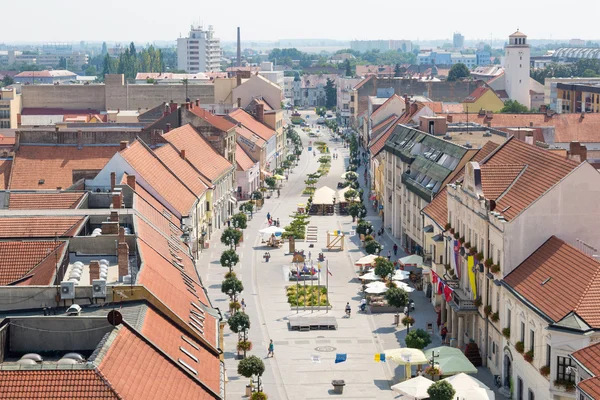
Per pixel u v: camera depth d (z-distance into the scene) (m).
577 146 141.12
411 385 97.25
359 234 195.75
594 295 88.75
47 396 56.22
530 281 99.00
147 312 76.00
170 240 117.56
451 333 123.12
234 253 159.50
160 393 62.00
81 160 192.88
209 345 79.19
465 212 120.88
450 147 158.00
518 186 112.88
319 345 123.75
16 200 135.88
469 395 92.94
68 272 90.06
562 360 87.56
